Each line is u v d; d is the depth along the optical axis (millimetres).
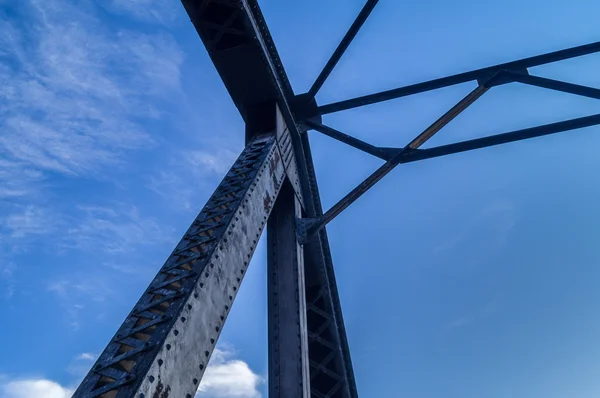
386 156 7535
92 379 2916
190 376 3229
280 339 6039
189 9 6418
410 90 8172
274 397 5633
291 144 7840
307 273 7988
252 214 5191
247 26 6578
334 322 7945
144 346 3037
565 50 7777
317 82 8344
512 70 7879
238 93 7434
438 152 7262
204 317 3576
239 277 4414
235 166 6168
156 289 3713
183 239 4406
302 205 7762
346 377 7812
